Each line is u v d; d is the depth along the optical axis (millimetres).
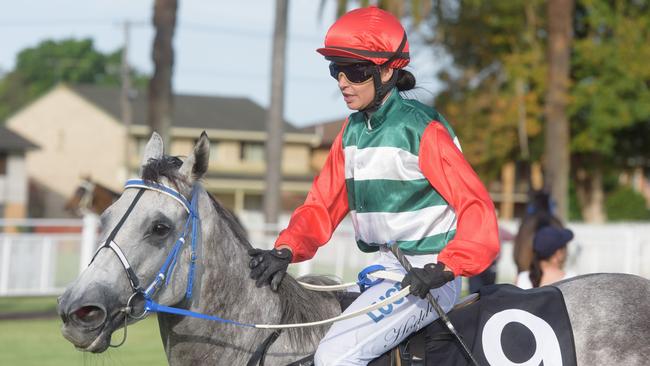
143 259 3959
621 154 37969
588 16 34219
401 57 4195
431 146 4113
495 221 4055
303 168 50531
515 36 33281
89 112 50031
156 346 11172
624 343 4320
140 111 50875
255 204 50094
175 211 4078
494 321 4344
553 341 4312
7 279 15555
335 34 4191
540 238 7164
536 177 45062
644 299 4461
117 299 3881
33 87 85438
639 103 33625
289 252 4336
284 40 22391
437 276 3928
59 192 50375
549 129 23656
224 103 53031
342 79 4207
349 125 4398
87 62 87312
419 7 21688
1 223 15883
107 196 18672
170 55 18047
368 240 4383
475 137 33469
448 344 4289
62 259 16266
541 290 4512
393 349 4273
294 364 4277
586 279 4617
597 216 39719
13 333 12422
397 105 4219
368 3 21219
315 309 4578
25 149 44906
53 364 9891
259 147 49938
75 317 3799
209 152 4199
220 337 4301
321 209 4492
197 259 4188
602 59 33625
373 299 4223
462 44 32969
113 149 49562
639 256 20156
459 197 4066
